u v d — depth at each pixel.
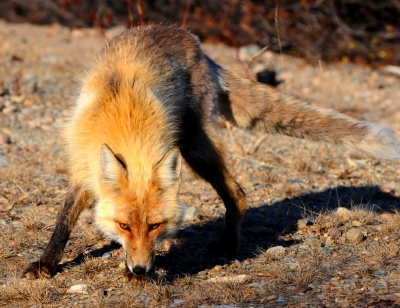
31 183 13.84
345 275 9.72
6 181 13.91
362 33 30.06
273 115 11.90
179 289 9.38
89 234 11.27
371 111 22.00
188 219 12.25
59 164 14.78
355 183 14.56
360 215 12.09
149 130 9.43
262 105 11.87
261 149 16.78
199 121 11.19
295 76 25.97
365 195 13.56
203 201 13.20
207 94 11.38
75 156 9.77
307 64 28.47
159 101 9.91
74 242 11.19
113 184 8.92
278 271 9.80
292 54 29.58
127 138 9.26
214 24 29.89
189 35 11.88
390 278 9.55
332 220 12.00
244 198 11.09
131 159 9.11
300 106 11.82
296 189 13.87
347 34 30.06
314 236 11.53
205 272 10.09
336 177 14.95
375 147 11.57
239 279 9.62
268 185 14.26
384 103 23.16
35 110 19.36
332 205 13.12
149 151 9.21
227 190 11.06
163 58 10.77
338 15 30.78
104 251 10.84
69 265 10.26
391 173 15.41
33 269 9.77
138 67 10.31
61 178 14.24
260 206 13.09
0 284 9.57
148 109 9.63
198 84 11.27
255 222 12.25
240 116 12.11
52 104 20.03
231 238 10.87
